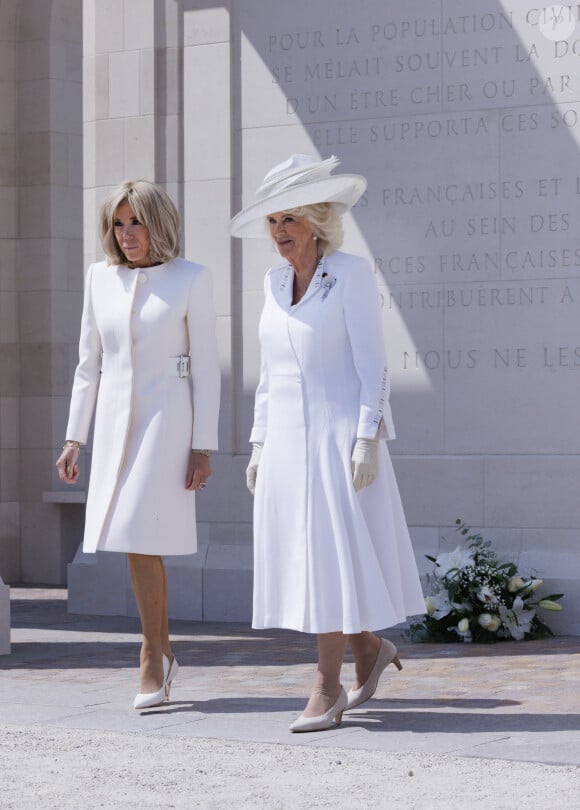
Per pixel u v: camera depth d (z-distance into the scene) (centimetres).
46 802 746
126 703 1069
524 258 1555
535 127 1554
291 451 977
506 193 1566
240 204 1714
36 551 2230
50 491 2211
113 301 1066
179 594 1691
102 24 1792
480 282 1576
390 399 1616
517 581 1449
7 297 2234
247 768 828
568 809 713
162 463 1050
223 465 1695
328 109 1662
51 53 2231
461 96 1591
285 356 987
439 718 989
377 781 789
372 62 1638
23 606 1861
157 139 1759
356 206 1641
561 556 1516
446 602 1439
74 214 2248
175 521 1052
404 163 1619
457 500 1577
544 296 1545
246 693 1116
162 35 1758
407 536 999
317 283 983
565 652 1348
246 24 1711
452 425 1584
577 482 1521
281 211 984
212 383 1067
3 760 854
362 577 952
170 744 903
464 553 1473
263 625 986
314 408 975
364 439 956
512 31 1566
